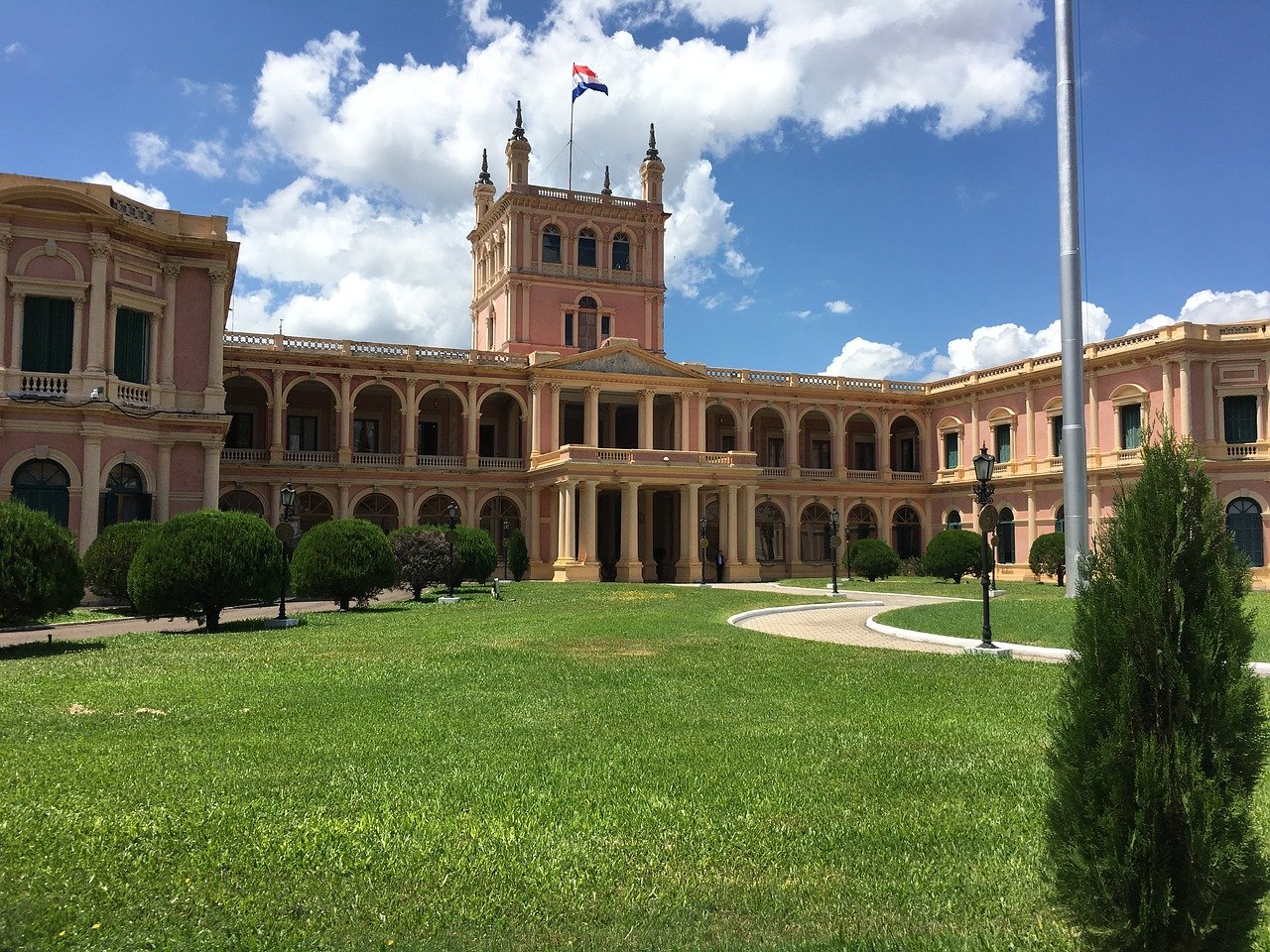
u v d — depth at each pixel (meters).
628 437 62.16
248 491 48.88
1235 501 43.38
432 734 10.08
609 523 58.06
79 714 11.05
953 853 6.64
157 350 32.31
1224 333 44.34
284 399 50.06
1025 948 5.11
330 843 6.71
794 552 59.91
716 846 6.74
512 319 56.28
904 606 28.95
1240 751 4.50
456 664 15.33
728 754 9.28
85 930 5.37
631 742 9.77
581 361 53.94
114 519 30.70
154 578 20.34
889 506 62.38
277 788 8.00
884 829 7.12
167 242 32.59
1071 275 24.78
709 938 5.31
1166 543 4.69
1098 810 4.70
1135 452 46.00
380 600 32.84
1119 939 4.57
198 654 16.73
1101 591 4.86
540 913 5.64
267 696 12.33
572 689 12.97
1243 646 4.56
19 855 6.41
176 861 6.38
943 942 5.20
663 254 60.75
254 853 6.52
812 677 14.09
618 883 6.09
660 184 61.56
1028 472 53.38
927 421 62.88
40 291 29.72
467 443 53.47
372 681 13.55
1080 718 4.81
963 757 9.23
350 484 50.81
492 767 8.74
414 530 35.12
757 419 63.59
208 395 33.19
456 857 6.48
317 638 19.56
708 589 39.91
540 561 53.06
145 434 31.42
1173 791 4.44
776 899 5.84
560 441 54.31
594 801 7.69
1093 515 48.03
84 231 30.25
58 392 29.70
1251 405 43.78
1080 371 24.73
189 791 7.87
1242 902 4.46
